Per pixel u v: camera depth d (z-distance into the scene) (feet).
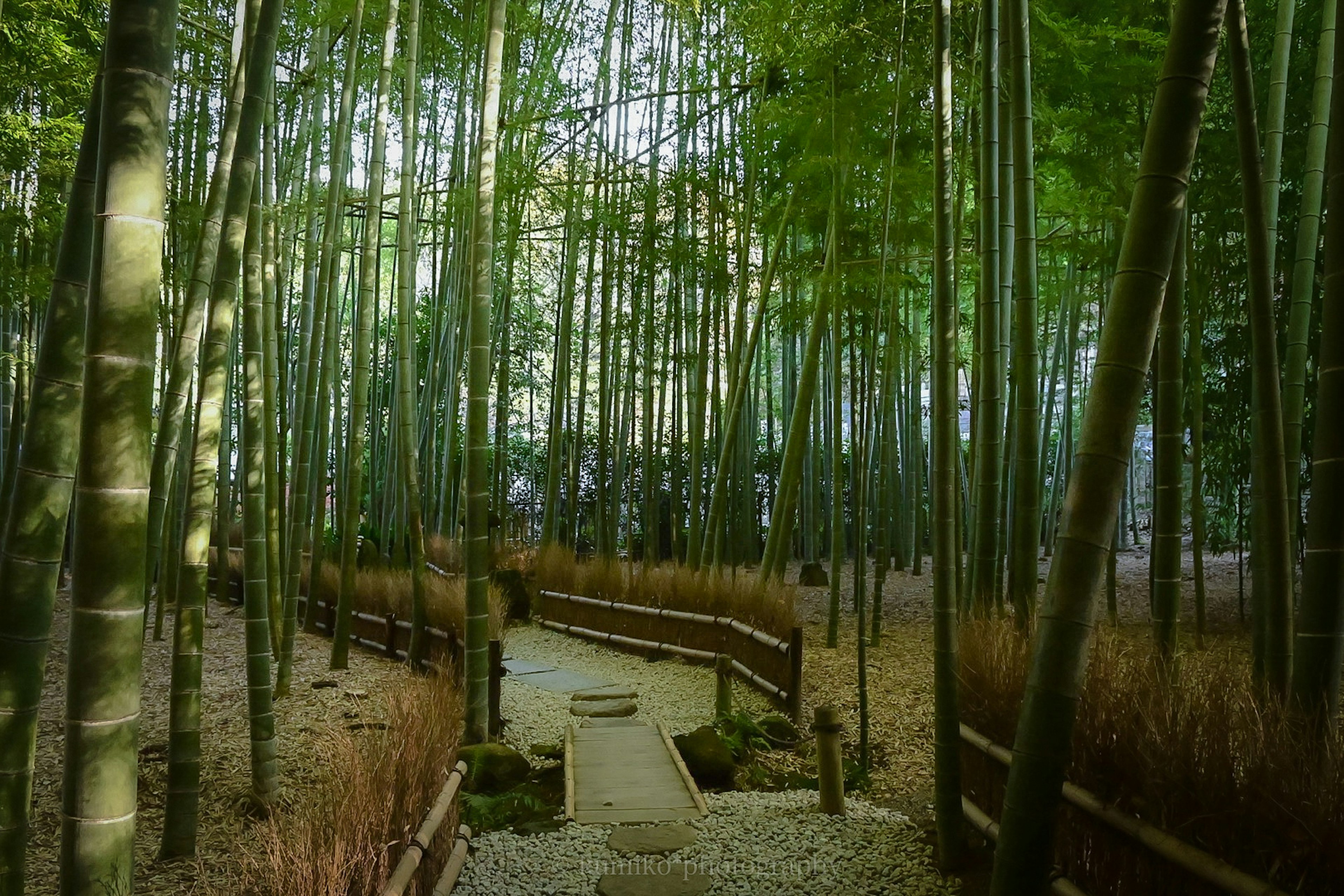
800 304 23.49
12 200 18.66
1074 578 6.47
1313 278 16.79
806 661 19.98
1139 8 18.17
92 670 5.38
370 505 37.11
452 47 25.90
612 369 34.01
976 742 10.30
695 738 13.96
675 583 22.79
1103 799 8.04
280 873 7.35
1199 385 18.78
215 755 13.35
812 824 11.45
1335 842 6.02
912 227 19.35
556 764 13.82
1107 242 20.47
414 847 8.27
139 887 9.24
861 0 16.16
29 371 24.52
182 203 20.57
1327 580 7.83
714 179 24.89
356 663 20.16
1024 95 13.37
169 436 10.30
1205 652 17.75
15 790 6.28
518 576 27.89
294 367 32.81
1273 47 17.52
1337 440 7.78
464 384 33.94
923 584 31.65
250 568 11.52
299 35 23.06
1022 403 13.38
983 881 9.41
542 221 32.60
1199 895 6.95
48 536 6.36
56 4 16.22
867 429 23.25
